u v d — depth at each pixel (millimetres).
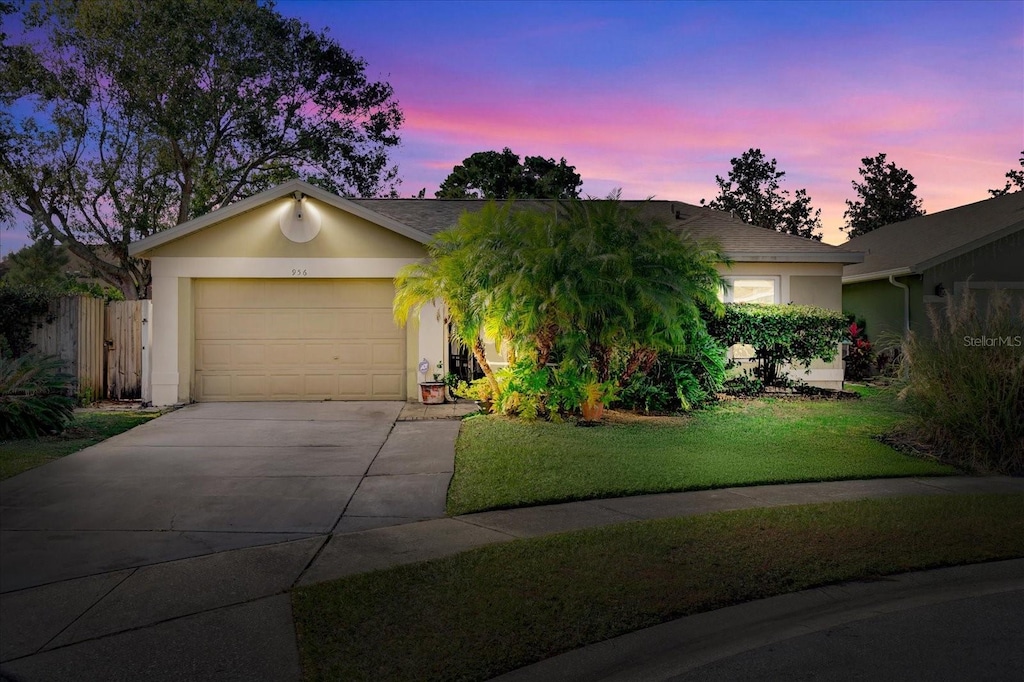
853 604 5180
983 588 5492
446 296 12555
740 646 4523
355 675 4074
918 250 20328
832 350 15164
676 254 12500
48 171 23141
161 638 4598
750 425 11820
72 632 4688
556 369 12383
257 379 14500
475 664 4207
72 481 8539
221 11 24062
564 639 4523
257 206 14219
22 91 22703
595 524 6895
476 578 5488
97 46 22906
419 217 18016
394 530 6809
